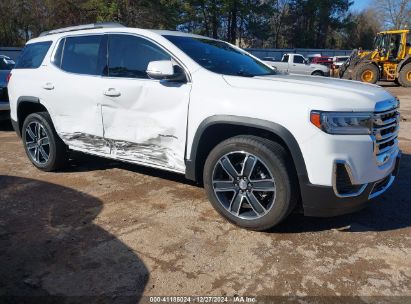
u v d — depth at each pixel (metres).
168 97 3.71
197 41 4.21
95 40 4.40
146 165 4.10
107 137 4.25
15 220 3.66
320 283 2.73
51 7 29.25
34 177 4.87
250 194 3.37
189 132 3.59
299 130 3.04
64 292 2.62
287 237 3.36
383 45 20.78
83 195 4.26
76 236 3.36
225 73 3.75
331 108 2.99
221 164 3.47
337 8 55.50
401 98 14.89
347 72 21.83
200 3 40.97
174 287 2.68
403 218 3.73
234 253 3.10
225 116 3.34
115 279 2.76
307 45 56.78
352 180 3.06
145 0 28.72
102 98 4.17
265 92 3.26
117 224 3.57
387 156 3.32
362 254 3.10
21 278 2.77
